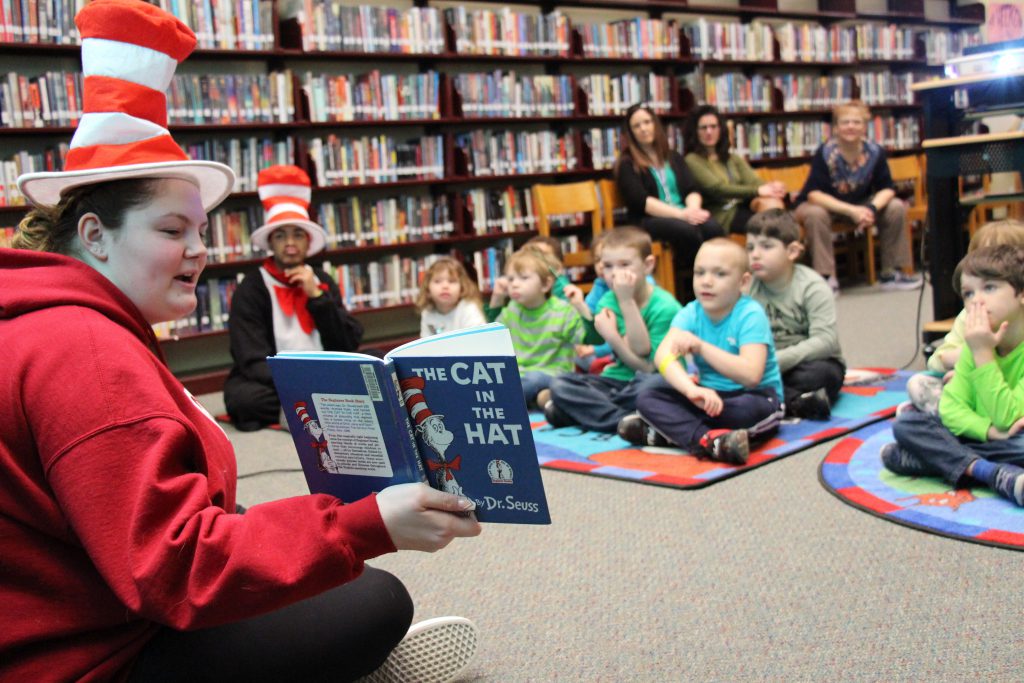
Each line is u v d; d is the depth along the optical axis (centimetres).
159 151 103
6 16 389
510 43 535
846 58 713
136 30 103
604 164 579
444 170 520
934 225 337
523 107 545
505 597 173
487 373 92
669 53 608
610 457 262
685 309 280
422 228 514
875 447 246
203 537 87
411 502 95
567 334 339
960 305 342
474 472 98
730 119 655
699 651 146
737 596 165
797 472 233
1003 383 203
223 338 480
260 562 88
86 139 102
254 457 299
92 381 89
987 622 147
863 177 583
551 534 204
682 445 258
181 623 86
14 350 91
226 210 459
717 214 574
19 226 107
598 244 354
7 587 92
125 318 100
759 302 306
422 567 191
